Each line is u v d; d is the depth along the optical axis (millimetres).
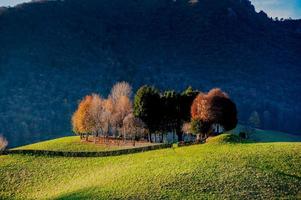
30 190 79938
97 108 128750
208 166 75875
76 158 96062
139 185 70938
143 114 124250
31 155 99062
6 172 89250
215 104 116375
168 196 66062
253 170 72938
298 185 67938
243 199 63844
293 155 79312
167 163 80750
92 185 75062
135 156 91938
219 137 94000
